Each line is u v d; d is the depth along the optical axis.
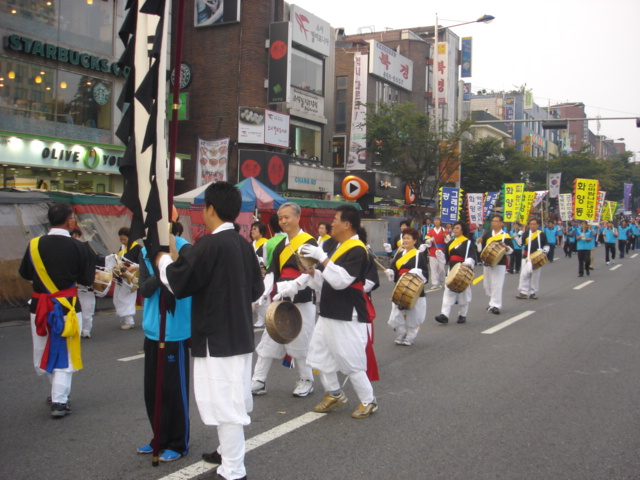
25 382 7.06
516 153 38.97
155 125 4.32
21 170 17.30
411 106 30.55
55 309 5.62
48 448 4.93
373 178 32.75
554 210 55.44
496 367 7.72
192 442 5.08
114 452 4.83
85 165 18.72
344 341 5.53
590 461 4.68
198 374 4.16
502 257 12.21
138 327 10.87
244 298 4.17
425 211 32.81
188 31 25.61
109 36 20.22
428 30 43.88
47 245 5.62
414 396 6.42
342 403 5.95
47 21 18.31
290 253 6.78
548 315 12.03
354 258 5.46
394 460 4.67
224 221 4.27
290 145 27.95
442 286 17.75
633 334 9.95
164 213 4.32
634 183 82.31
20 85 17.64
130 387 6.82
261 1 24.94
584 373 7.41
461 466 4.57
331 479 4.32
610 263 25.88
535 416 5.75
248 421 4.14
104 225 13.64
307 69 28.75
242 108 24.19
